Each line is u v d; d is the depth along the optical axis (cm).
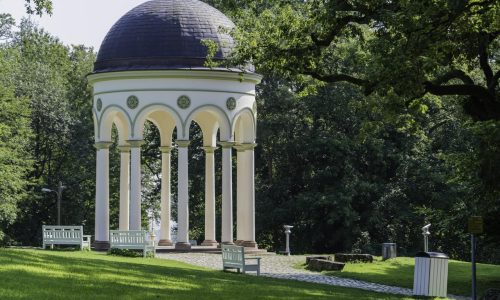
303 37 3453
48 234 4594
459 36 3284
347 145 6294
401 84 2944
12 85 6912
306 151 6438
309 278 3694
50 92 7412
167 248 4781
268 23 3622
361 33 3456
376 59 3073
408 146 6412
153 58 4750
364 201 6475
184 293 2344
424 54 2961
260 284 2891
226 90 4838
